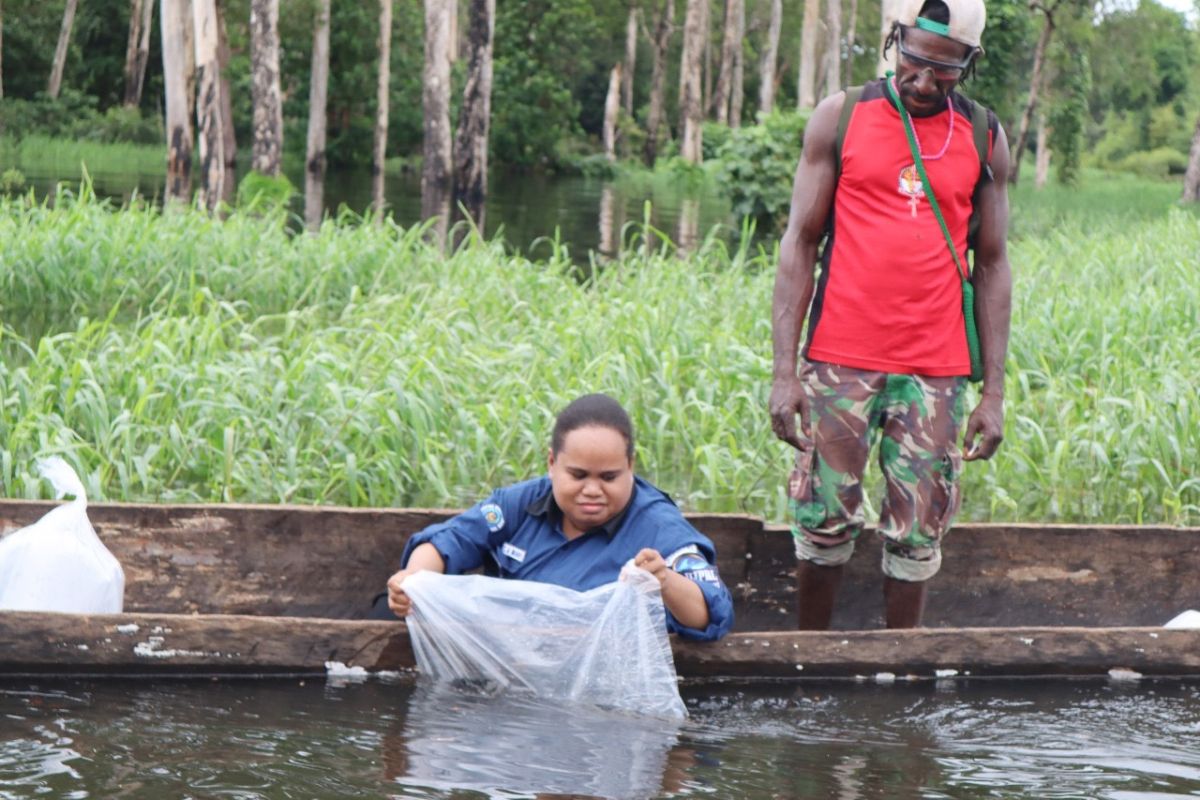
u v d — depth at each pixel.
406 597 3.86
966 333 4.39
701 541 4.07
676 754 3.38
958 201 4.32
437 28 24.97
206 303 10.97
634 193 34.75
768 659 4.00
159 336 8.23
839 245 4.36
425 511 4.80
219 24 29.66
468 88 24.89
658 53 51.31
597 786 3.11
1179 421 7.42
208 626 3.79
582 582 4.07
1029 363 9.11
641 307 9.05
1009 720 3.80
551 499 4.16
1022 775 3.34
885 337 4.31
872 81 4.38
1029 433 7.71
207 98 18.12
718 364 8.30
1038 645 4.13
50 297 11.20
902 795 3.16
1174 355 8.75
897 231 4.27
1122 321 9.72
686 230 22.61
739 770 3.28
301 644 3.85
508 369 8.13
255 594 4.75
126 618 3.74
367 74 40.19
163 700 3.62
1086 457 7.90
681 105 52.28
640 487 4.23
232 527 4.72
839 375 4.36
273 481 6.52
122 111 41.16
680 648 3.95
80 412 6.97
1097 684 4.17
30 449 6.52
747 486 7.09
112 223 12.24
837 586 4.64
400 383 6.96
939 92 4.25
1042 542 5.08
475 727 3.50
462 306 9.57
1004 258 4.48
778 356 4.41
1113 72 47.31
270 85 22.70
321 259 11.70
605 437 3.96
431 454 6.91
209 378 7.12
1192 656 4.22
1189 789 3.29
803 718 3.74
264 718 3.50
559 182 40.84
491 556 4.26
